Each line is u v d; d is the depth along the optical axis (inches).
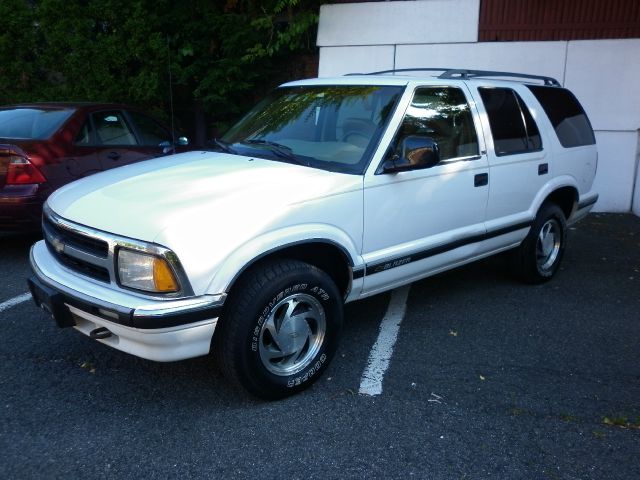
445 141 171.3
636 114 333.7
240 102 406.3
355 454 119.0
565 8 331.9
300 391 140.3
